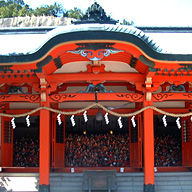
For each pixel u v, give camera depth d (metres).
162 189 14.27
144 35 11.66
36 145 21.95
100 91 13.27
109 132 22.83
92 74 13.27
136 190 14.02
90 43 11.62
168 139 22.08
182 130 17.72
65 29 11.35
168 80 13.40
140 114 16.89
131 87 16.52
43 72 12.38
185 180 15.03
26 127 23.19
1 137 16.73
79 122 23.02
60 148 17.66
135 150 17.23
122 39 11.33
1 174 15.65
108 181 13.41
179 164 20.14
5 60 11.77
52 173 15.66
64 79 13.30
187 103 17.16
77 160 20.44
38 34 15.12
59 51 11.77
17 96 13.45
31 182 14.84
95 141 21.66
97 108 17.27
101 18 12.59
